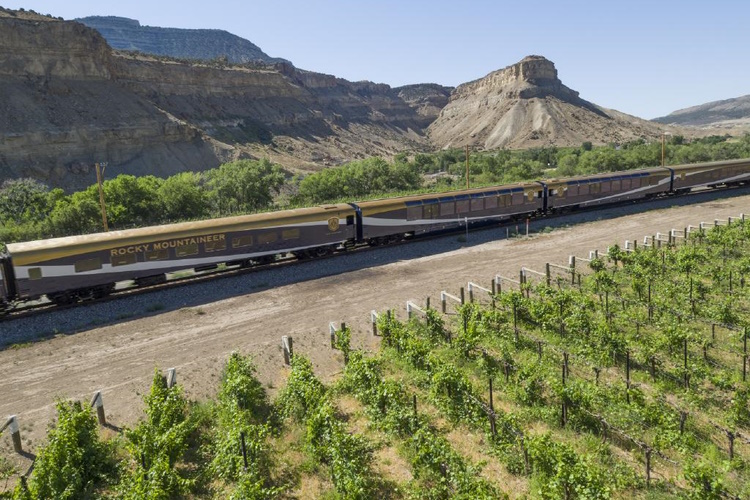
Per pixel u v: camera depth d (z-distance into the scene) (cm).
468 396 1778
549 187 5388
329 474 1508
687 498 1299
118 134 12081
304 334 2573
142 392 2027
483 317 2478
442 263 3859
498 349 2331
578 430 1700
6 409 1923
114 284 3222
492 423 1652
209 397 1983
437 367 1938
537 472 1452
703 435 1648
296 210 3966
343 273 3644
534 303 2616
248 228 3628
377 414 1777
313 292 3225
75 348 2455
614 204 6138
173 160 12862
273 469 1542
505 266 3709
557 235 4675
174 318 2827
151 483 1304
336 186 8912
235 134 18525
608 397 1797
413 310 2883
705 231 4362
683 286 2930
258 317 2816
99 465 1516
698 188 7356
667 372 2080
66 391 2047
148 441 1470
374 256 4088
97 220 6134
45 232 5825
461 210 4781
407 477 1492
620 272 3406
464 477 1315
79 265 3009
